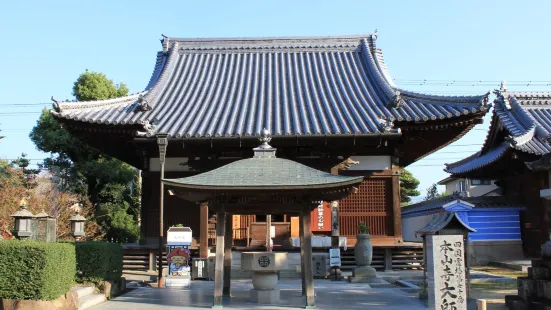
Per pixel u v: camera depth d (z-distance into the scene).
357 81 23.95
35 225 13.52
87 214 27.62
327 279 17.05
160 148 16.05
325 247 18.83
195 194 11.59
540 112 26.56
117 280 13.81
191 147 19.22
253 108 20.97
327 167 19.58
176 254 15.59
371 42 26.77
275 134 18.03
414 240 34.59
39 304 9.73
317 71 25.06
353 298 12.72
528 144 22.80
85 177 32.50
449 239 9.08
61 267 10.36
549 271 10.63
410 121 18.86
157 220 20.06
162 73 24.50
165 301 12.32
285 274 17.59
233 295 13.09
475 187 39.75
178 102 22.02
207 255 18.81
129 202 34.75
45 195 24.30
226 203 11.60
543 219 22.95
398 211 19.83
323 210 19.95
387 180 20.06
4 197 20.70
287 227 20.00
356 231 19.89
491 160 24.88
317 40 27.28
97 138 20.55
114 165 32.97
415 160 23.64
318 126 18.91
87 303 11.40
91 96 35.97
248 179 11.06
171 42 27.31
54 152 33.41
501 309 11.52
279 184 10.65
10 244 9.92
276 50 27.11
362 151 19.92
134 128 19.44
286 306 11.38
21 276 9.80
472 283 16.44
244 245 20.19
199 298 12.80
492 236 24.75
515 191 26.23
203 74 25.11
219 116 20.52
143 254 19.42
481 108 18.06
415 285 15.19
